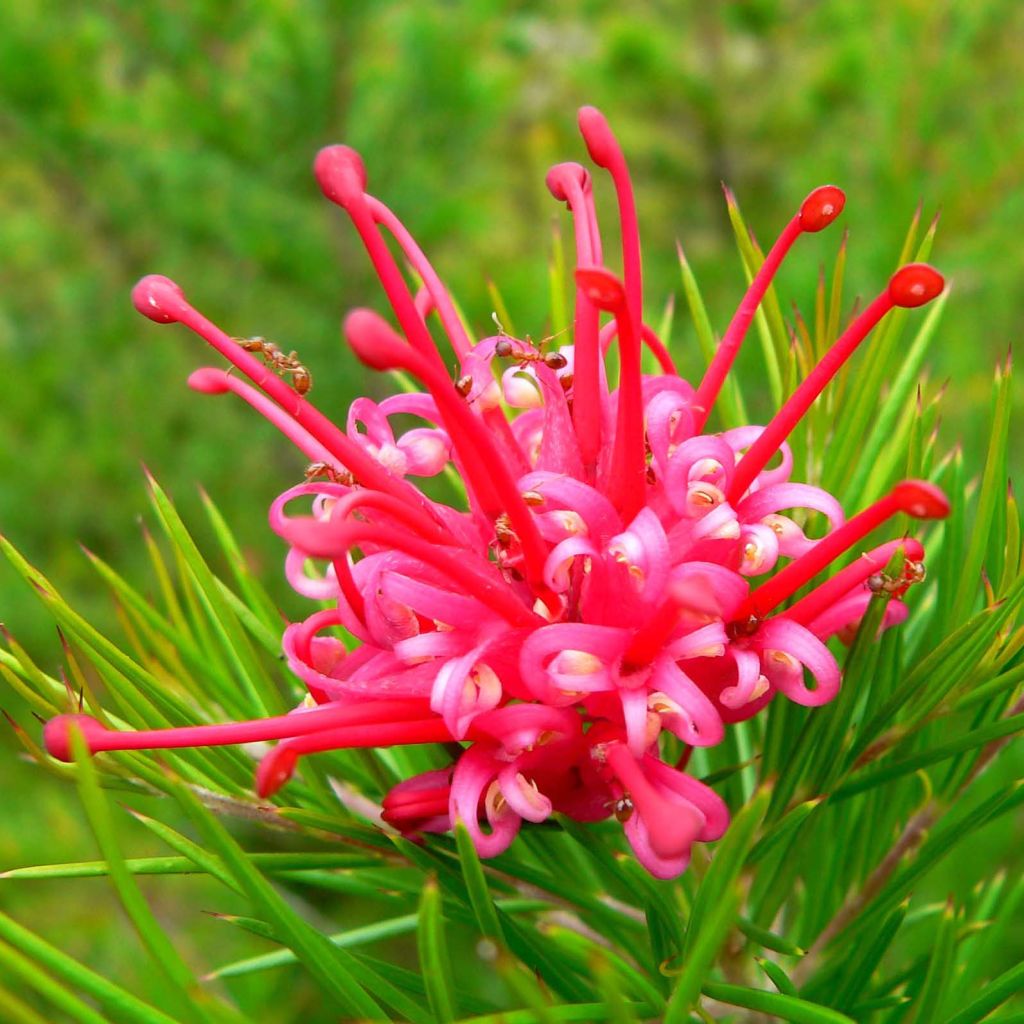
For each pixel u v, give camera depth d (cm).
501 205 34
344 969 9
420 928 9
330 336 26
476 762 10
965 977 13
